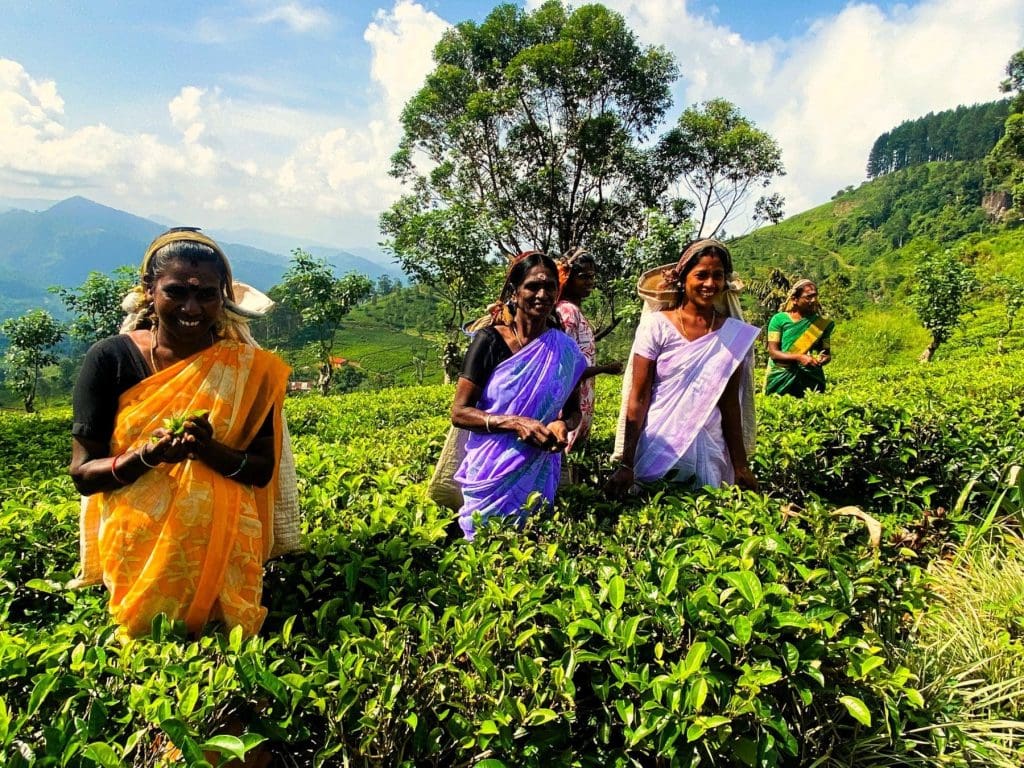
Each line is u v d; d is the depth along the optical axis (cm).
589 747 224
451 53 2533
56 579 281
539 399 326
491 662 204
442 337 2081
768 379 758
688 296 384
